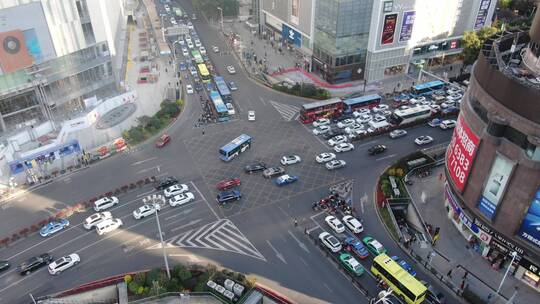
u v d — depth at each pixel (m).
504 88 56.38
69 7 95.38
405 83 125.38
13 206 76.62
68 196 78.94
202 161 89.12
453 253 67.19
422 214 75.00
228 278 61.19
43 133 96.56
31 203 77.38
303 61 140.75
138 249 67.44
